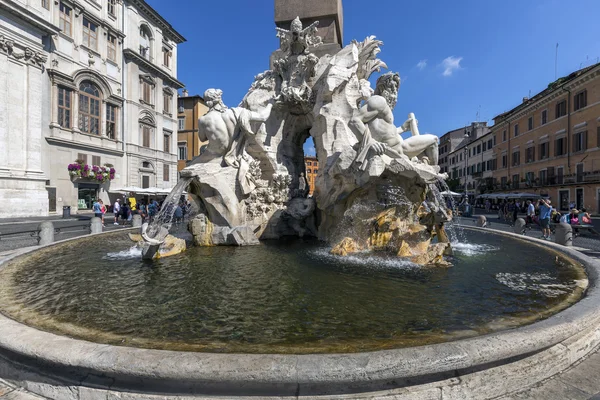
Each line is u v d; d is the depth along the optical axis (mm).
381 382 2395
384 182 7777
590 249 9242
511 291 4672
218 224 8867
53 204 25891
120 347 2611
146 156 35875
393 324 3537
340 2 11852
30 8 23438
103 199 30797
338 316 3783
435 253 6383
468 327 3434
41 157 24719
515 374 2664
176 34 40375
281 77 10891
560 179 31797
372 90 10680
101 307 4074
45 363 2602
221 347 2955
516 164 40344
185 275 5613
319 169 9672
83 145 28547
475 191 52406
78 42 28172
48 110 25891
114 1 32062
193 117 44969
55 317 3732
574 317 3193
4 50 21750
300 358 2420
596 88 28062
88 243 9062
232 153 9195
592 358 3207
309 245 8773
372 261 6633
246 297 4461
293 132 11195
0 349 2809
